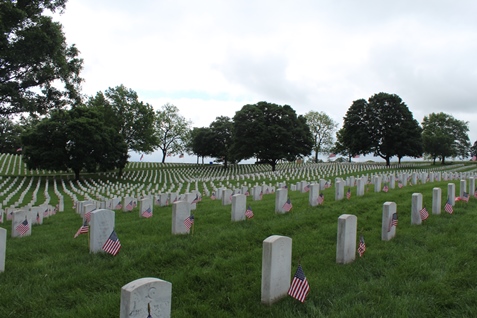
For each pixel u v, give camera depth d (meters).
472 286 5.68
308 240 8.47
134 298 3.87
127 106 68.56
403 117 63.31
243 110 60.53
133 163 81.81
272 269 5.37
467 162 79.06
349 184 23.84
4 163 61.69
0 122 22.62
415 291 5.55
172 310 5.17
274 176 40.28
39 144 45.22
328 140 91.62
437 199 10.96
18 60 15.67
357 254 7.53
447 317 4.87
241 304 5.38
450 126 84.12
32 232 12.48
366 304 5.16
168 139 89.44
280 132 58.50
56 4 17.23
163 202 18.25
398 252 7.42
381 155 66.62
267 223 9.98
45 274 6.86
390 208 8.48
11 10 14.92
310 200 13.34
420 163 75.19
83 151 44.28
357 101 66.12
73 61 18.84
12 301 5.68
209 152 74.06
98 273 6.69
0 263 7.15
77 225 13.90
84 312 5.14
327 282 5.97
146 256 7.48
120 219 13.96
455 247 7.55
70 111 47.97
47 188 37.06
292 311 5.08
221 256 7.54
